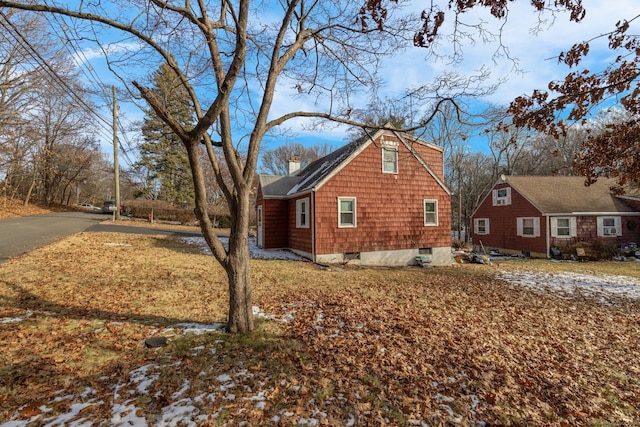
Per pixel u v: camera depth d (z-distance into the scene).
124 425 2.75
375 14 4.14
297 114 4.99
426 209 14.92
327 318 5.61
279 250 15.54
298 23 5.24
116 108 16.84
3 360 3.71
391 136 13.99
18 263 8.28
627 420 3.19
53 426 2.71
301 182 16.28
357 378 3.65
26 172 33.81
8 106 20.36
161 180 32.69
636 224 19.59
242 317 4.77
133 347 4.21
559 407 3.34
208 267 9.77
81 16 3.58
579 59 4.21
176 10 3.99
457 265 14.72
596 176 6.09
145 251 11.94
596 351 4.89
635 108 4.85
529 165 30.78
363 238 13.39
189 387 3.34
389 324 5.44
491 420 3.04
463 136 9.03
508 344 4.93
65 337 4.39
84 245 11.77
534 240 19.66
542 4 3.76
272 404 3.11
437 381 3.68
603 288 9.66
